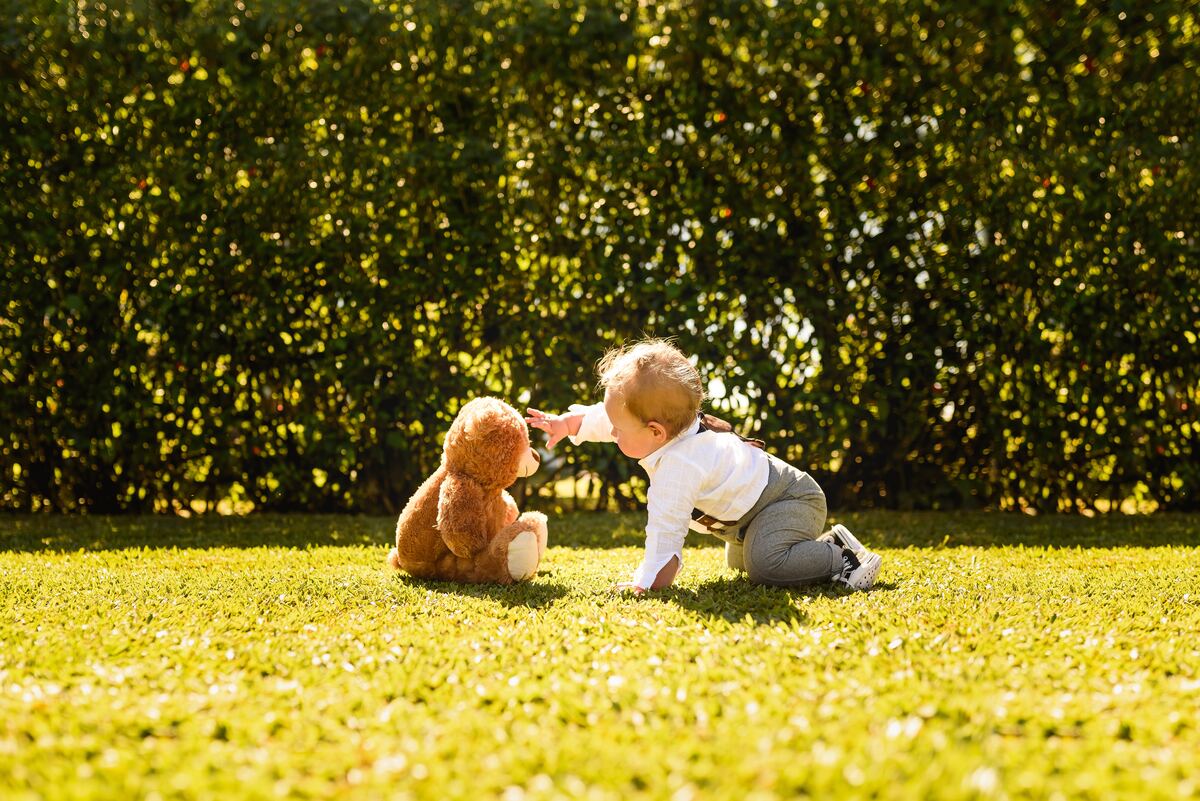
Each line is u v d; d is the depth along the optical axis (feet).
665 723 5.35
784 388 17.13
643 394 9.32
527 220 16.81
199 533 14.71
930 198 16.62
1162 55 16.38
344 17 16.14
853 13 16.28
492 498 10.11
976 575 10.36
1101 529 15.10
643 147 16.51
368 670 6.51
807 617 8.04
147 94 16.20
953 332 16.84
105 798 4.42
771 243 16.81
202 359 16.66
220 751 4.99
